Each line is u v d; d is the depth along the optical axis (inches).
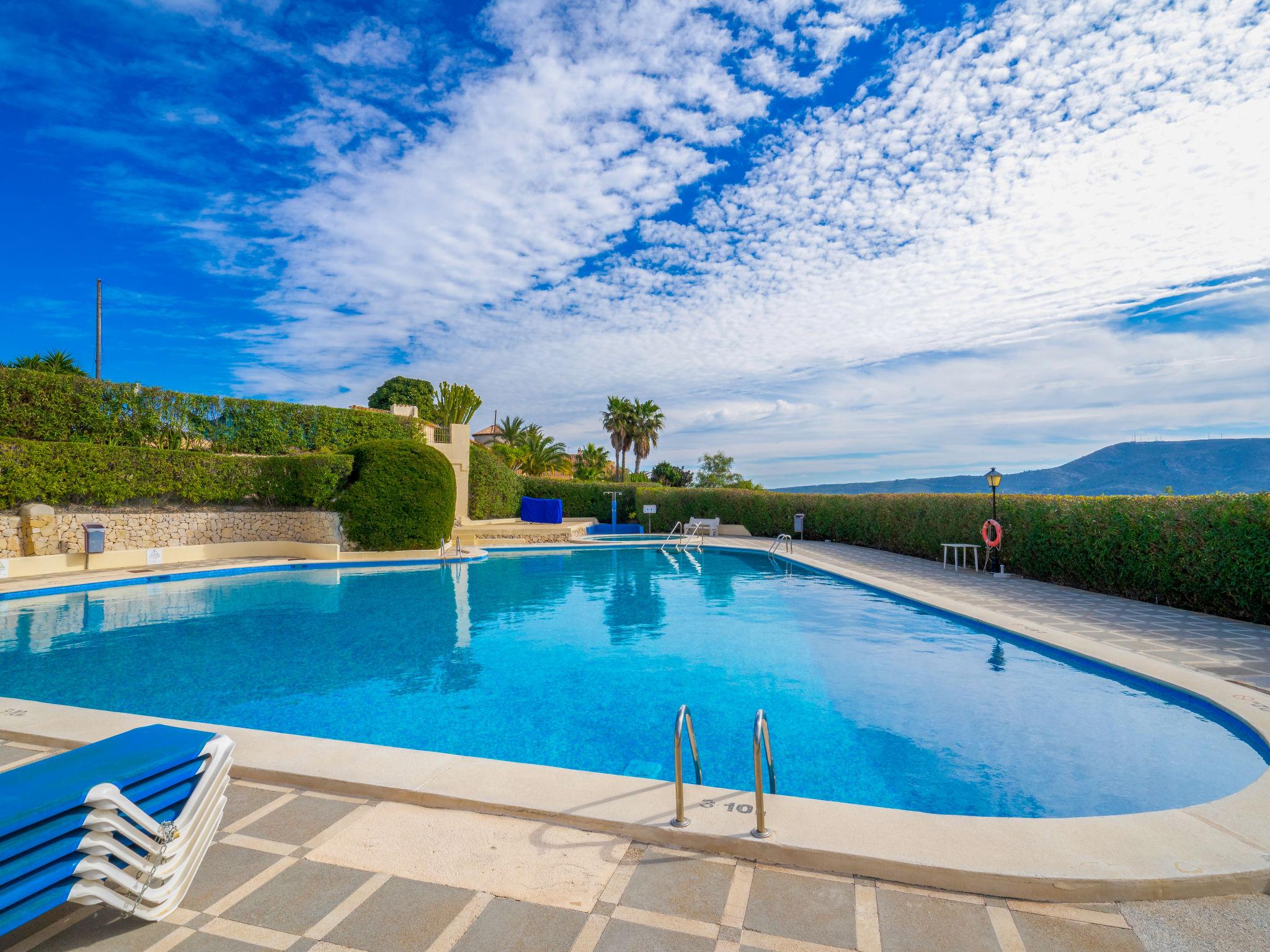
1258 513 327.0
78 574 503.2
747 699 236.8
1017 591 453.7
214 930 88.7
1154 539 390.9
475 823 118.6
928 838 107.3
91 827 84.2
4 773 89.7
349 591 487.8
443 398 1700.3
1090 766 175.0
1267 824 114.5
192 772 99.6
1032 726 206.4
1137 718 212.8
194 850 97.7
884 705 228.7
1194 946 85.0
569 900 94.6
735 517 1095.6
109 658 295.6
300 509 674.8
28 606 415.2
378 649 314.2
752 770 175.8
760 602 451.2
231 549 627.5
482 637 342.0
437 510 706.8
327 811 124.0
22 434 565.3
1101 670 256.4
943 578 527.8
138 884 87.2
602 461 2250.2
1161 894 95.2
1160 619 347.3
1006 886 95.9
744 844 106.6
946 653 302.8
